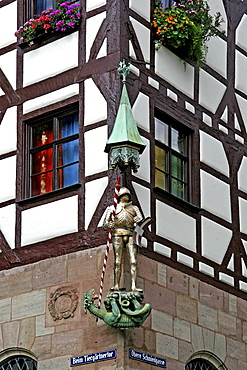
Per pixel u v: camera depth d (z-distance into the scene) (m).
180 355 23.48
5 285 24.41
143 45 24.55
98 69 24.11
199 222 25.06
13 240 24.55
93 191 23.41
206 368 24.62
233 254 26.00
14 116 25.44
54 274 23.61
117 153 22.03
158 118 24.80
